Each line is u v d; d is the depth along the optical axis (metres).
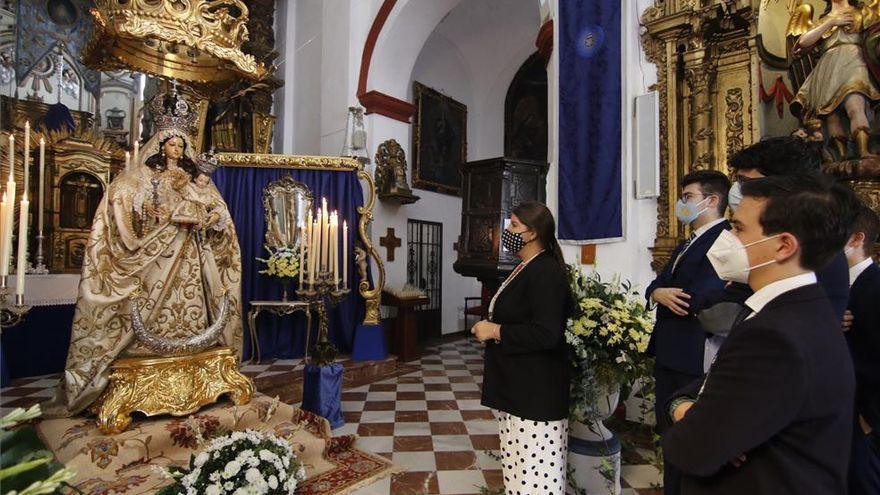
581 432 2.51
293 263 4.77
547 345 1.78
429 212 7.46
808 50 3.05
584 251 3.79
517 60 8.20
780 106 3.24
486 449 3.12
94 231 2.65
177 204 2.94
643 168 3.45
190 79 3.54
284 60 7.19
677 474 1.67
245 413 2.84
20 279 1.51
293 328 5.17
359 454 2.99
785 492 0.84
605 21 3.72
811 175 0.97
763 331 0.86
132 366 2.62
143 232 2.81
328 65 6.57
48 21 6.07
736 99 3.36
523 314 1.92
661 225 3.42
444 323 7.78
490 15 7.35
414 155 7.16
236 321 3.26
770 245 0.95
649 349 2.20
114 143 6.07
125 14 2.67
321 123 6.59
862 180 2.80
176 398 2.69
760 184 0.99
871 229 1.59
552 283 1.86
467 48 7.91
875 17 2.78
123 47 3.14
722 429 0.86
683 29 3.37
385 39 6.09
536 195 5.32
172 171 2.98
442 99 7.68
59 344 4.50
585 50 3.83
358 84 6.29
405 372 5.26
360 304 5.44
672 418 1.20
